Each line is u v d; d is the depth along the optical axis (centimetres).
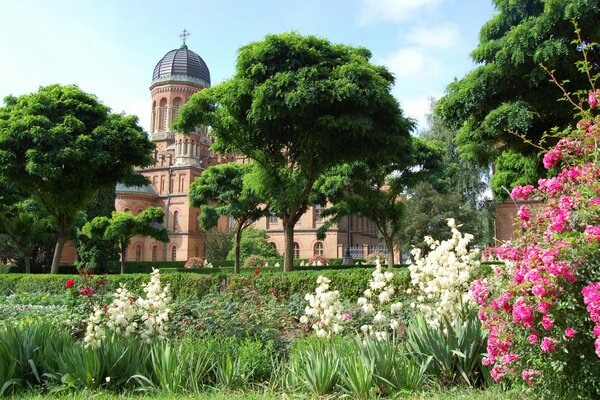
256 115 1384
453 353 508
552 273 325
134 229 3034
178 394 498
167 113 5938
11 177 1778
